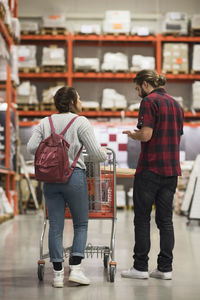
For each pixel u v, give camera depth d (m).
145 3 17.67
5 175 12.48
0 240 7.38
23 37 16.56
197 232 8.72
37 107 16.27
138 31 16.62
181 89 17.31
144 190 4.49
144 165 4.49
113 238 4.52
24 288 4.14
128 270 4.62
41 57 17.36
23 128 16.42
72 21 17.59
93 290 4.07
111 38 16.66
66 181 4.05
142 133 4.40
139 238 4.54
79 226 4.24
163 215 4.56
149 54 17.56
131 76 16.53
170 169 4.46
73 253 4.20
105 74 16.56
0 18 10.99
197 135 16.80
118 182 16.73
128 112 16.42
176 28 16.59
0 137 12.40
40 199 15.11
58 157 4.02
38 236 7.91
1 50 11.30
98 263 5.41
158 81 4.65
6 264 5.30
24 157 16.00
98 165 4.48
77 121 4.19
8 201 12.45
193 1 17.67
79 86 17.41
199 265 5.30
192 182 11.65
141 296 3.86
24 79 17.20
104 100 16.42
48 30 16.58
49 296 3.85
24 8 17.31
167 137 4.48
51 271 4.91
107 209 4.68
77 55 17.47
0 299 3.75
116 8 17.64
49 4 17.42
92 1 17.61
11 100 13.37
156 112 4.46
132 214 13.36
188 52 17.47
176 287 4.20
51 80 17.34
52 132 4.12
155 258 5.77
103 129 16.52
